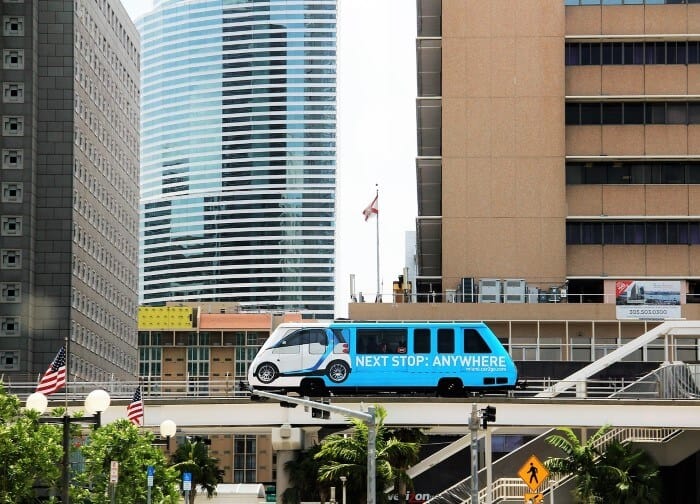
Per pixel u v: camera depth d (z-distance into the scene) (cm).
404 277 12338
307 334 7712
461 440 9144
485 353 7638
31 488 6144
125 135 19725
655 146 12156
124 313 19725
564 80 12125
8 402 6294
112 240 18775
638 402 7869
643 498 7750
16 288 15888
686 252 12112
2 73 16175
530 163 11994
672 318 11300
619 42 12281
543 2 12119
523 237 11919
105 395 4447
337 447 8025
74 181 16338
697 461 8875
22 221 15988
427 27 12606
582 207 12112
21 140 16100
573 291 12156
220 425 7875
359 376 7638
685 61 12244
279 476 8750
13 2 16225
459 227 11925
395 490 8844
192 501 12531
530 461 5956
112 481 5722
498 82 12094
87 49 17138
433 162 12106
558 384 9012
